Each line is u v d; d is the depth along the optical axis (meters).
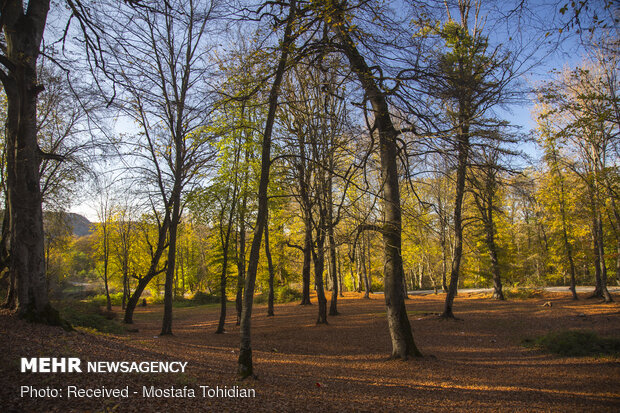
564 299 23.73
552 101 11.44
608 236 23.56
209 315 26.70
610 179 17.53
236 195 16.61
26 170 9.03
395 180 10.47
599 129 13.05
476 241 25.52
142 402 5.45
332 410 6.22
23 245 8.91
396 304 10.66
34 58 9.11
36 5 9.18
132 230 30.66
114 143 12.53
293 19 7.64
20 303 8.74
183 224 20.06
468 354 11.69
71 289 34.06
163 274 41.97
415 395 7.48
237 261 17.88
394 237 10.53
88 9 8.55
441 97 7.75
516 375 9.16
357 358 11.36
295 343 14.06
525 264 39.75
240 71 8.41
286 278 37.78
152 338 13.91
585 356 10.73
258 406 6.01
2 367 5.70
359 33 7.77
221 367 8.88
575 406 6.88
